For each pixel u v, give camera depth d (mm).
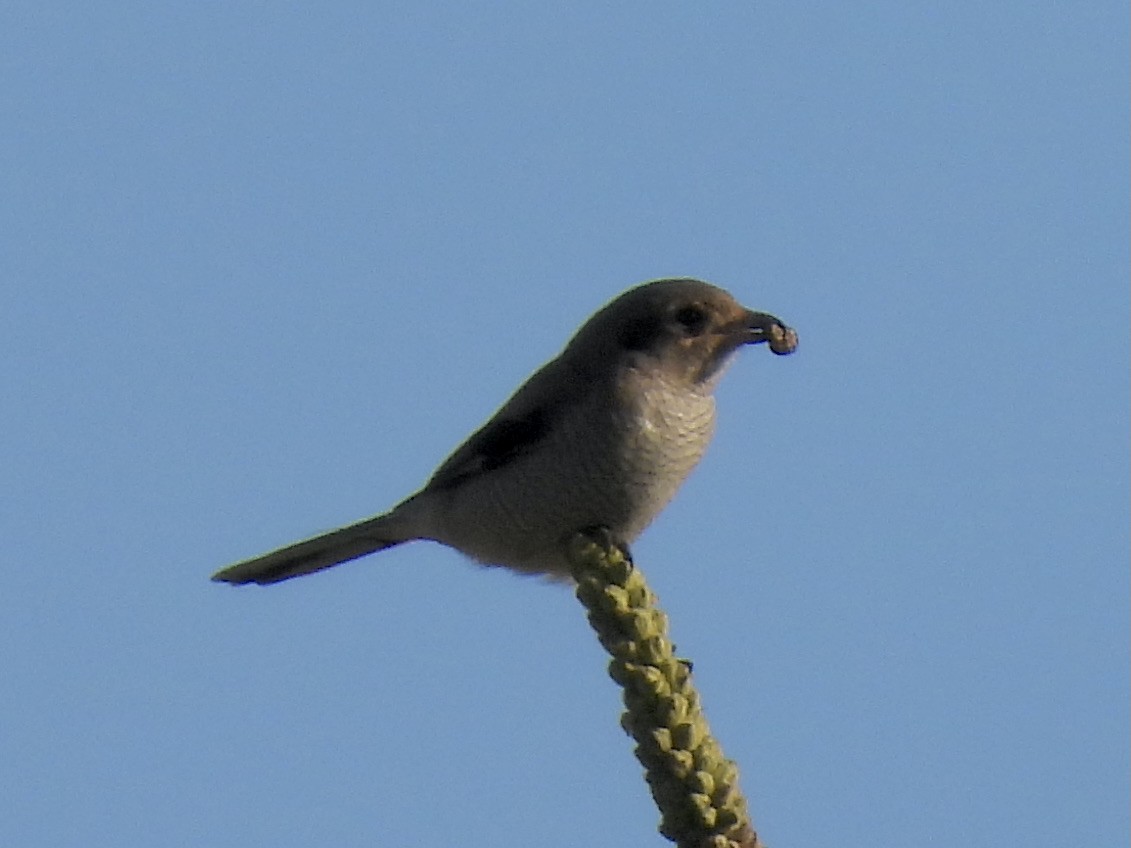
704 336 10852
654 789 5281
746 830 5234
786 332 10922
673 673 5438
